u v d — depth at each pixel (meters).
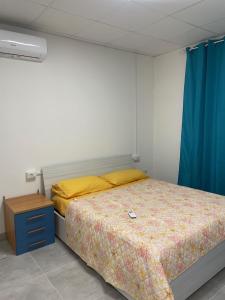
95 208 2.49
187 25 2.85
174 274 1.73
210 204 2.53
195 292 2.04
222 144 3.23
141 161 4.31
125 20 2.68
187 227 2.00
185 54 3.74
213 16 2.59
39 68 3.01
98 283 2.16
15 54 2.65
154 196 2.86
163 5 2.33
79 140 3.47
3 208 2.91
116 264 1.95
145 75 4.19
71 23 2.74
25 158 3.02
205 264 2.04
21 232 2.60
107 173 3.73
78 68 3.35
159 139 4.35
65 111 3.29
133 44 3.53
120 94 3.88
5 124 2.84
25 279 2.23
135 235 1.88
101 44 3.52
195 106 3.50
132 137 4.13
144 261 1.69
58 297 2.00
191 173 3.66
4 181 2.89
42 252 2.67
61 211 2.81
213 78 3.33
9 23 2.71
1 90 2.77
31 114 3.01
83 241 2.39
